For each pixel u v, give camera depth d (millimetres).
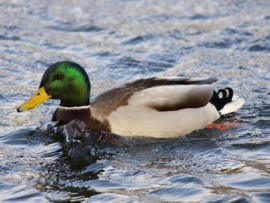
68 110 14680
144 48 20250
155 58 19531
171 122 14422
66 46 20438
